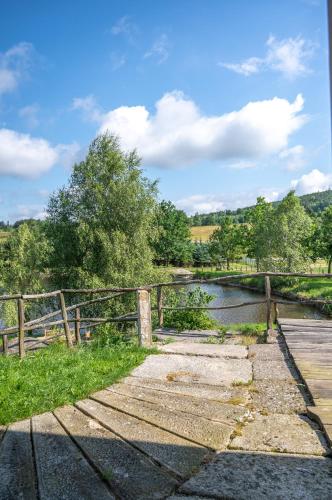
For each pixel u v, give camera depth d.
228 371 5.38
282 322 8.41
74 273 22.92
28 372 5.33
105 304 21.28
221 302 29.47
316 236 33.91
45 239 23.97
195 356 6.26
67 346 7.70
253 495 2.59
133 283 21.75
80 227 22.77
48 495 2.71
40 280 25.31
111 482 2.82
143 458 3.12
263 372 5.30
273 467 2.93
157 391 4.65
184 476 2.86
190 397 4.42
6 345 7.04
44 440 3.50
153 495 2.66
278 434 3.47
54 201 24.30
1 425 3.88
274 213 36.44
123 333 8.78
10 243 25.92
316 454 3.11
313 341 6.75
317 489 2.64
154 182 24.81
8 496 2.73
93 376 5.11
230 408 4.07
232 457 3.10
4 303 23.50
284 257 33.59
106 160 24.23
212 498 2.59
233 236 51.78
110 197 23.56
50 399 4.39
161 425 3.69
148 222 24.27
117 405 4.21
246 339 7.57
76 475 2.94
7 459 3.21
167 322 9.29
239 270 52.31
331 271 34.53
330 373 5.02
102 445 3.36
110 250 22.33
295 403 4.20
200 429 3.58
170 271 24.91
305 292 29.00
